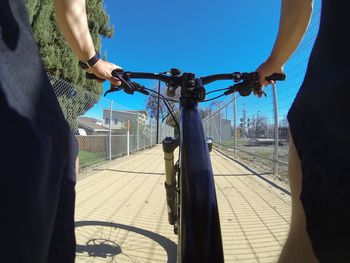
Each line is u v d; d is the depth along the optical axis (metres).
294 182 0.97
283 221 4.71
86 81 12.10
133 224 4.48
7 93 0.72
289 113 0.97
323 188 0.82
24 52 0.79
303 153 0.90
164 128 36.31
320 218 0.83
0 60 0.72
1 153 0.68
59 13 1.81
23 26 0.79
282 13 1.95
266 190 6.95
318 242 0.84
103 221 4.45
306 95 0.90
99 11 12.38
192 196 1.43
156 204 5.70
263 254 3.57
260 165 11.28
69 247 0.86
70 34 1.87
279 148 8.78
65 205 0.87
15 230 0.67
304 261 0.93
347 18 0.81
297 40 1.96
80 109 9.23
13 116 0.72
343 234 0.76
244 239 4.01
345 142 0.76
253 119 12.64
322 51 0.88
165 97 2.39
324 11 0.89
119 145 15.14
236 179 8.34
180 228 1.45
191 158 1.54
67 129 0.90
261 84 2.32
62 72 10.42
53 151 0.82
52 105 0.85
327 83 0.83
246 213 5.14
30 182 0.71
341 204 0.76
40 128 0.78
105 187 7.33
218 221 1.43
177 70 2.23
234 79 2.31
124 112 16.48
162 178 8.75
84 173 9.51
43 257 0.76
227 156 15.51
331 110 0.81
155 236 3.98
